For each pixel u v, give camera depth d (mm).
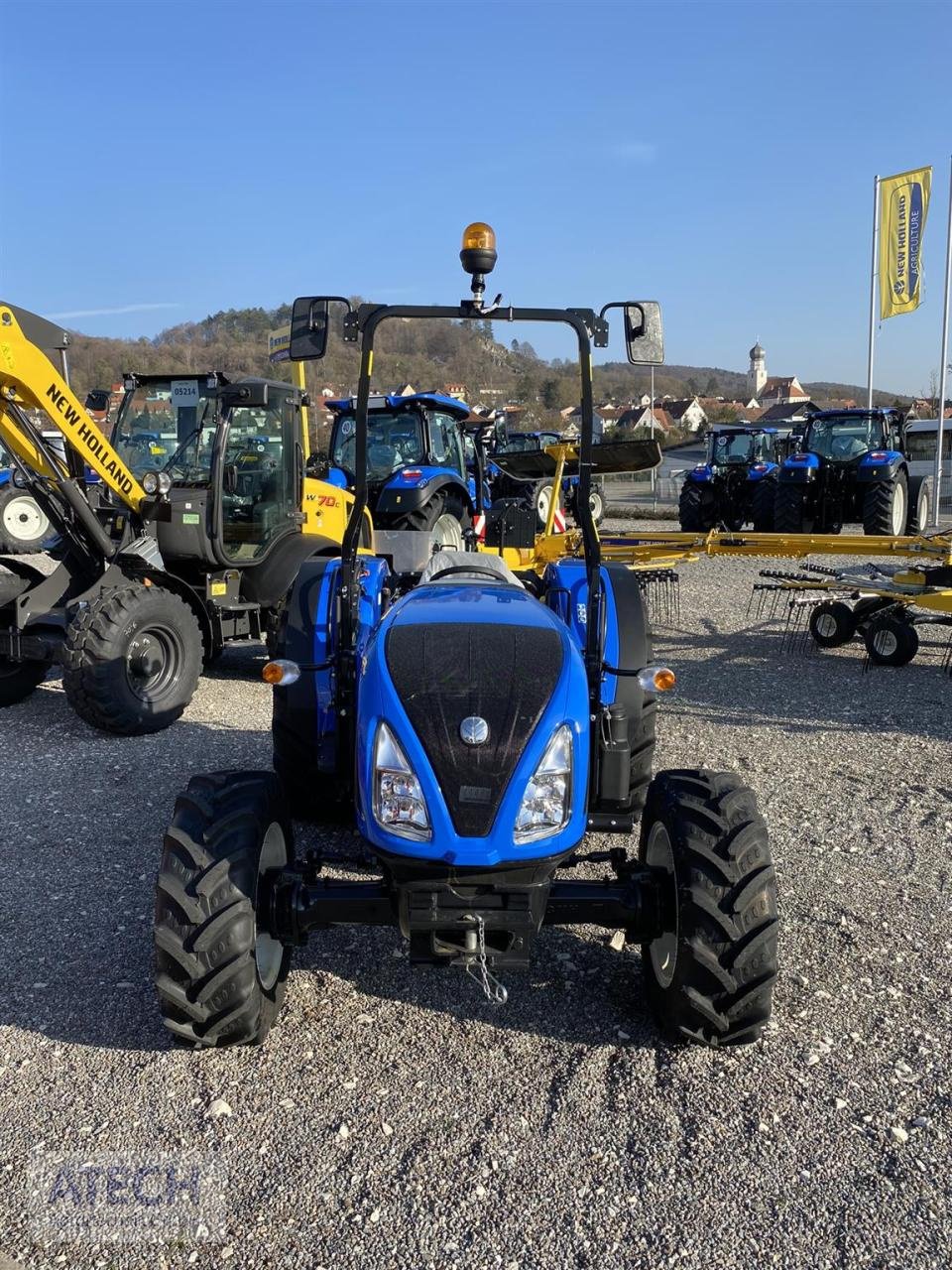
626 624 4277
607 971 3441
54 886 4051
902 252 21750
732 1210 2369
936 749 5812
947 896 3965
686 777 3064
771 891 2789
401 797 2693
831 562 14742
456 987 3344
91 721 6020
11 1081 2840
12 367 5898
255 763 5605
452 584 3641
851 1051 2982
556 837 2730
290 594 4223
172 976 2703
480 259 3359
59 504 6637
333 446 10805
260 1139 2611
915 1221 2334
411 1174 2488
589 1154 2557
